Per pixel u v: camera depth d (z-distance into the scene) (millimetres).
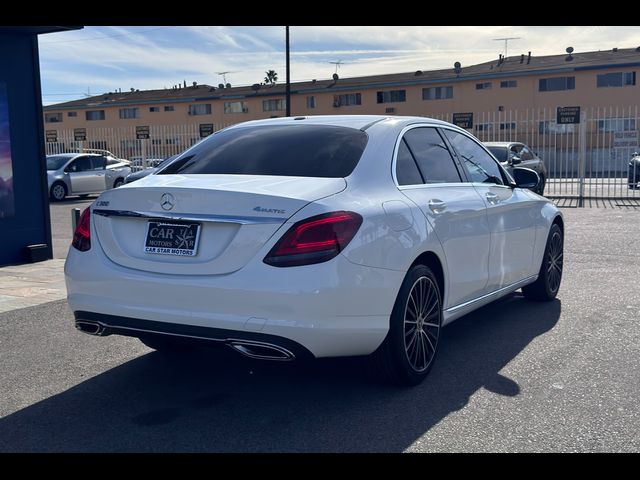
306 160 4477
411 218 4410
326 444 3699
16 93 9469
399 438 3764
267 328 3725
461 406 4207
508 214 5824
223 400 4371
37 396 4469
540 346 5430
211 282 3811
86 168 22578
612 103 46125
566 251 10094
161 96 62406
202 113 58375
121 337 5832
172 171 4738
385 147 4652
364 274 3949
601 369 4848
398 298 4289
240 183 4105
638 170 22438
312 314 3740
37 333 5957
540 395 4375
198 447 3689
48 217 9984
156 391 4547
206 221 3904
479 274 5340
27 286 7973
